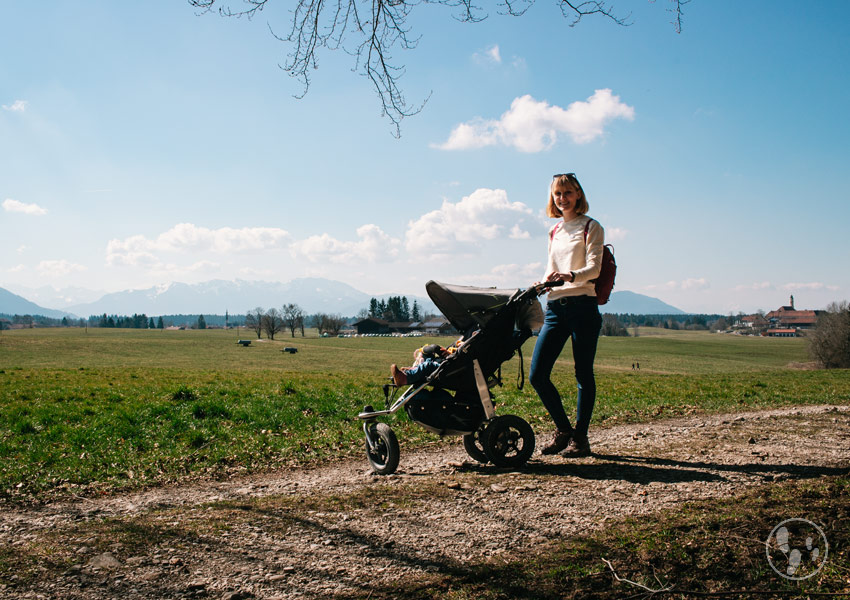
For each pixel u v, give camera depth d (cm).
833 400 1339
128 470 670
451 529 402
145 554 369
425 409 589
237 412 1016
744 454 604
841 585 296
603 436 811
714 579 312
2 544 406
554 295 565
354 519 429
